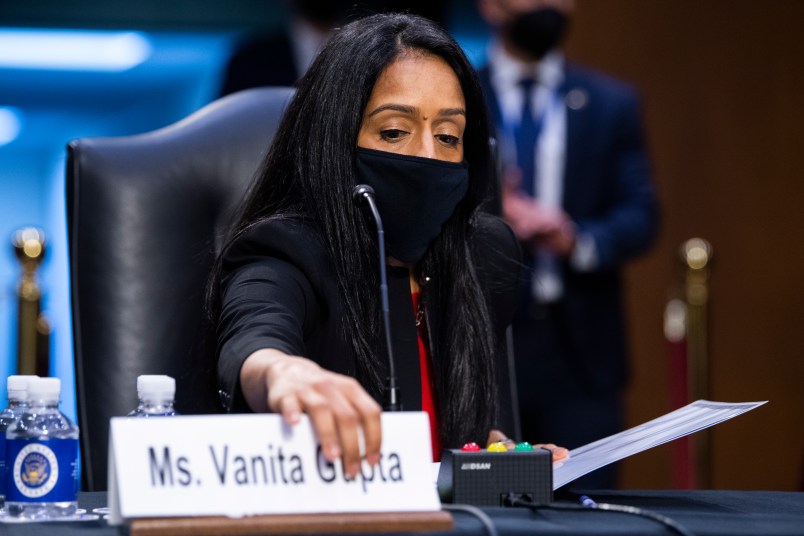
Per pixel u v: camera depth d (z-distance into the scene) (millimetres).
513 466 2941
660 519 2598
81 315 4273
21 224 12625
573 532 2473
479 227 4504
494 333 4418
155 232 4359
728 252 11875
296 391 2549
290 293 3523
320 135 3828
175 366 4289
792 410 11938
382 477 2539
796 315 11906
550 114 9242
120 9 10156
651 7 11734
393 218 3803
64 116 11555
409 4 9555
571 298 8859
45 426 2852
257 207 3957
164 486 2422
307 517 2439
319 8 9664
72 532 2566
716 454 12008
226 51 10180
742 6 11820
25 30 10078
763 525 2691
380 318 3783
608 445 3377
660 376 11680
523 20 9141
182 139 4535
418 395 3820
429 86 3818
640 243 9125
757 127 11844
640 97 9414
